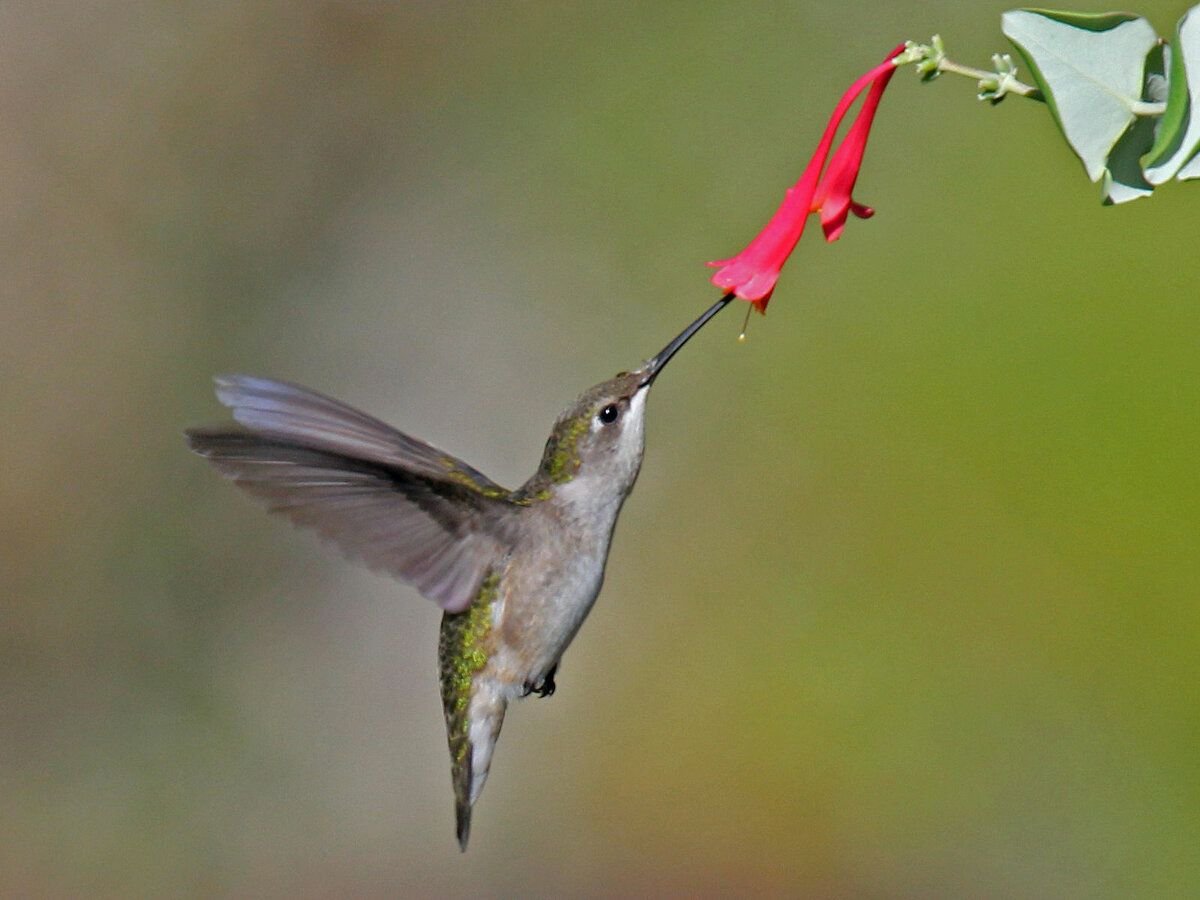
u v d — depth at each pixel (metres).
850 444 11.24
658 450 12.13
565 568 6.18
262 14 14.29
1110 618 10.23
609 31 13.40
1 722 12.87
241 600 13.36
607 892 11.50
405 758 12.98
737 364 12.05
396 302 13.86
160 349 13.69
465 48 13.98
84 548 13.26
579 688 12.02
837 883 10.89
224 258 13.96
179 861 12.62
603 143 13.27
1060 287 10.66
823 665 11.16
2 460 13.23
